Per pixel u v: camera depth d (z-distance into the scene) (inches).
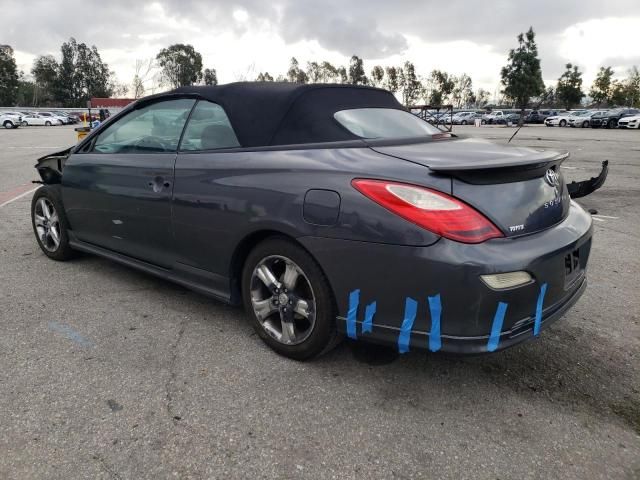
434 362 112.0
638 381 105.5
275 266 111.3
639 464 82.0
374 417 93.0
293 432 88.8
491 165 87.1
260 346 118.6
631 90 2731.3
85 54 4055.1
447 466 81.1
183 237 125.6
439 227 85.1
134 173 136.6
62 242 173.3
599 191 334.0
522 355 115.6
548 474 79.7
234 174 112.3
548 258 91.0
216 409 94.8
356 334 97.8
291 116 114.0
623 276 168.6
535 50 1982.0
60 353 114.7
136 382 103.3
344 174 95.9
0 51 3708.2
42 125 2009.1
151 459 81.9
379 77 2984.7
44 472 78.7
